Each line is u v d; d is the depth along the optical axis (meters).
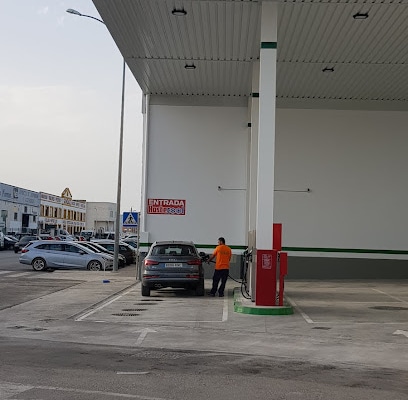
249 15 15.31
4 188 69.94
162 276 17.19
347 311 14.27
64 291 19.47
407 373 7.87
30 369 7.78
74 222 104.12
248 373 7.73
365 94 23.58
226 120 24.56
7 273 27.20
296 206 24.59
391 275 24.42
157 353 9.14
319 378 7.50
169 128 24.52
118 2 14.66
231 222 24.34
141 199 24.39
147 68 20.73
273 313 13.55
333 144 24.69
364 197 24.59
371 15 15.05
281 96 24.11
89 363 8.27
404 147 24.67
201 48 18.23
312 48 17.81
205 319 12.90
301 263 24.45
